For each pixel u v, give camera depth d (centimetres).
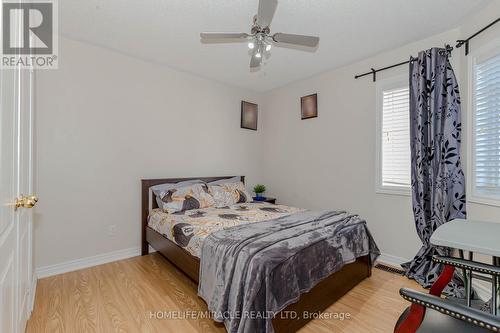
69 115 253
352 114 316
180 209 281
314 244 180
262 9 160
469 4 200
